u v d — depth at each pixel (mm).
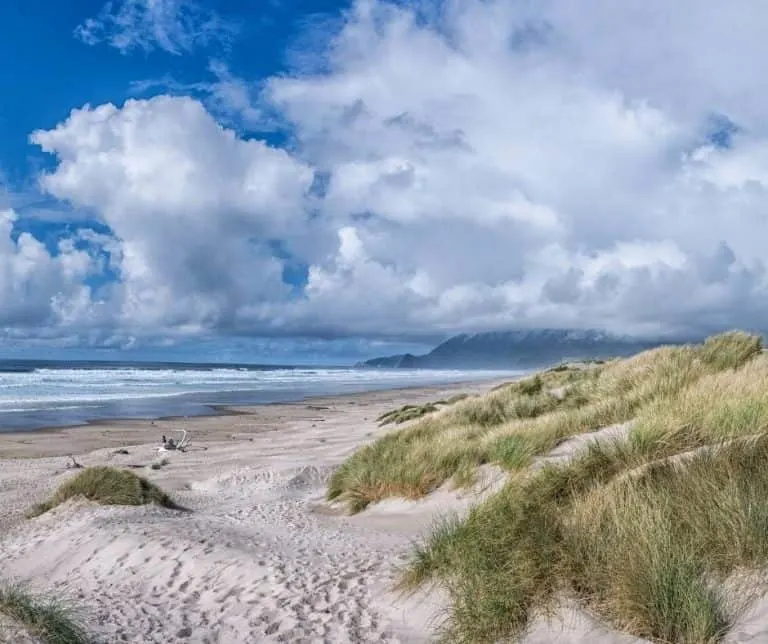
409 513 9734
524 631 4324
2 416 35719
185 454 22500
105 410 40531
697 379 11516
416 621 5176
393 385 83688
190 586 7023
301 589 6355
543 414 14875
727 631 3623
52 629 4684
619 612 4078
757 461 5293
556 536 4922
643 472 5816
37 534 10805
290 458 20234
